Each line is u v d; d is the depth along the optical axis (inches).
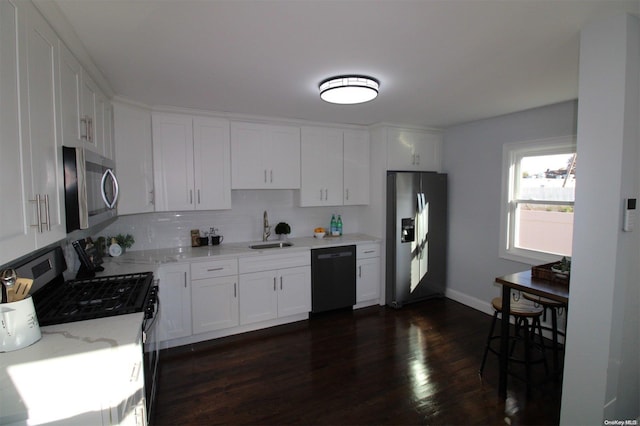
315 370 107.3
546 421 84.0
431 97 113.8
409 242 160.9
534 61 83.0
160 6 57.4
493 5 58.1
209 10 58.9
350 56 79.1
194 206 131.8
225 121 136.9
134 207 115.6
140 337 60.1
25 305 51.7
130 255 125.0
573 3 57.8
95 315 63.1
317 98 113.4
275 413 87.3
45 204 53.1
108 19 61.5
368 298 163.0
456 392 95.6
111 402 49.8
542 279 94.6
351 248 156.6
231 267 129.8
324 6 57.9
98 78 86.9
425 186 163.5
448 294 174.9
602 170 65.4
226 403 91.3
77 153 63.2
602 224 65.8
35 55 51.4
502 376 94.0
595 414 67.7
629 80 62.5
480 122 154.6
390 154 162.6
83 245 95.4
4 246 40.9
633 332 71.6
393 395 94.3
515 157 142.9
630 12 61.1
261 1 56.2
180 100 115.5
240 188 141.2
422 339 128.4
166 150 126.0
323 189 159.9
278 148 148.8
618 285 65.2
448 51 76.7
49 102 56.6
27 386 46.0
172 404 90.8
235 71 88.3
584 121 67.7
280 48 74.7
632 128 64.0
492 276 151.9
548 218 132.8
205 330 126.2
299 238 165.8
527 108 129.9
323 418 85.4
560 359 113.3
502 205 145.7
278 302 140.5
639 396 75.3
